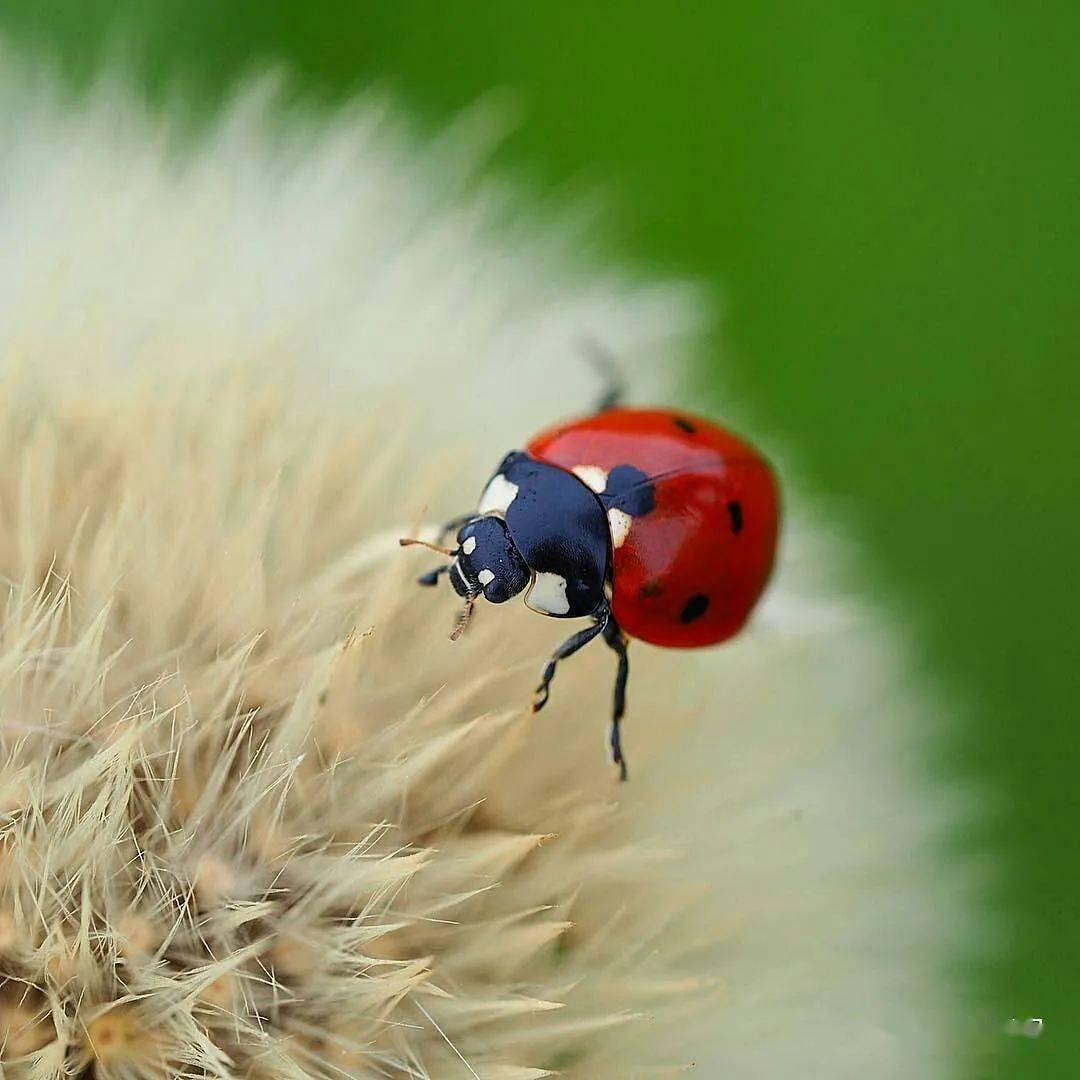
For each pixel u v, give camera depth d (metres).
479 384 0.11
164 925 0.10
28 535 0.10
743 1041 0.10
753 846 0.10
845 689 0.11
